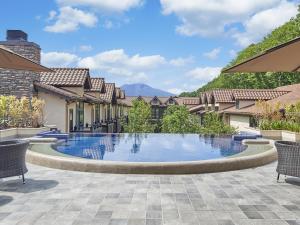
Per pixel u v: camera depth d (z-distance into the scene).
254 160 9.30
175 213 5.34
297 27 36.78
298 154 7.11
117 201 5.93
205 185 7.14
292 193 6.52
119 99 50.19
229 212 5.39
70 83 24.91
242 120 28.84
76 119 26.41
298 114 18.20
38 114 19.34
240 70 7.80
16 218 5.11
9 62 8.24
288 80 43.38
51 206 5.65
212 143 17.09
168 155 13.61
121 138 19.09
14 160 6.97
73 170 8.62
